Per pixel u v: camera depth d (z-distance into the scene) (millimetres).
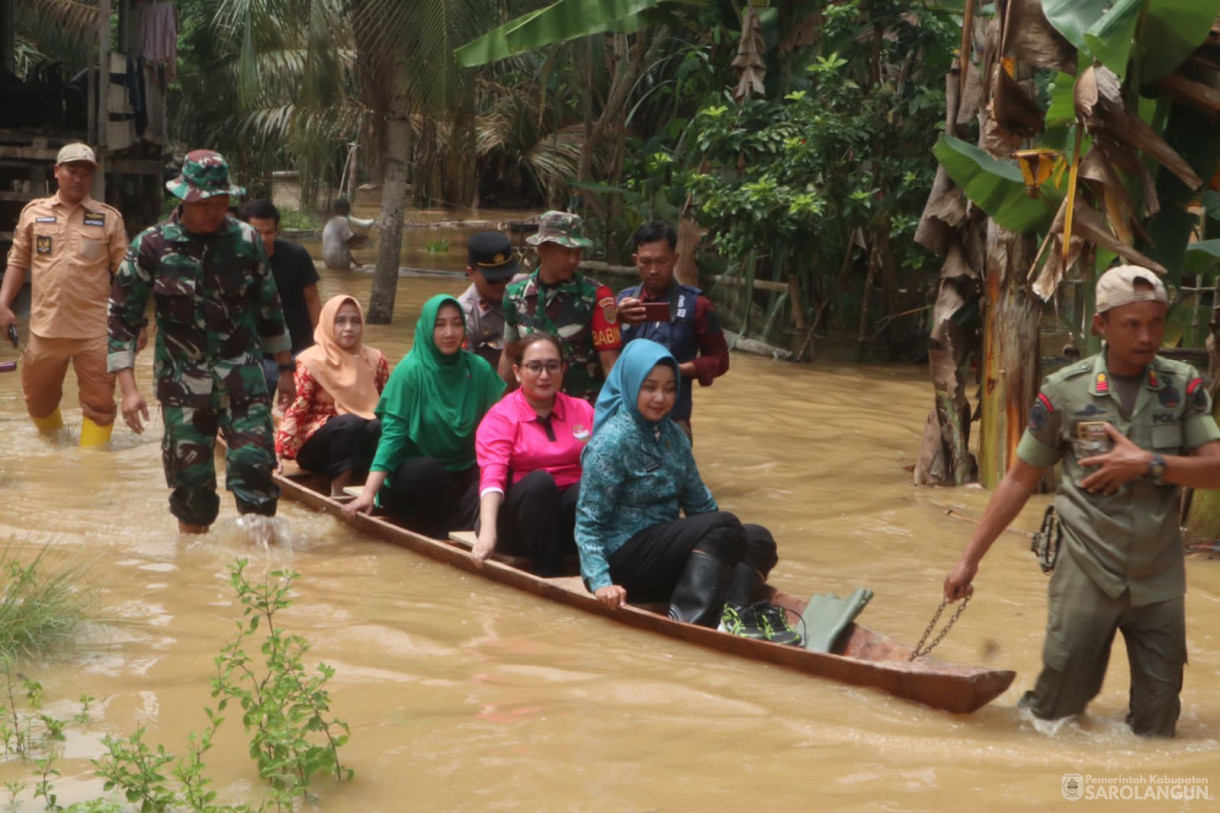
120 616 5512
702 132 12945
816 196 12336
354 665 5023
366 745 4262
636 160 16531
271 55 21219
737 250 13000
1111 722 4629
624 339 7461
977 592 6270
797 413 10945
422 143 22344
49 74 18969
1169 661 4410
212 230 6559
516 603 5871
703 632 5266
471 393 7156
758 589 5668
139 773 3859
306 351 7934
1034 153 6934
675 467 5773
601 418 5801
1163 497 4352
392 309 15461
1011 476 4598
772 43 13328
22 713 4434
